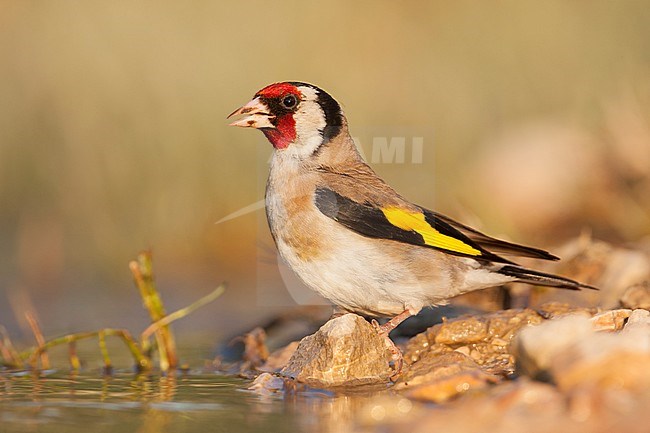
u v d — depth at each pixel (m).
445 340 9.15
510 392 6.68
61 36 18.09
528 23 18.70
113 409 7.65
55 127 17.67
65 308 13.85
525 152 16.30
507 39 18.64
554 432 6.11
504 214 15.16
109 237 16.81
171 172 17.20
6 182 17.52
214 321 12.80
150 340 10.41
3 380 9.18
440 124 17.73
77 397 8.19
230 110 17.64
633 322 7.89
